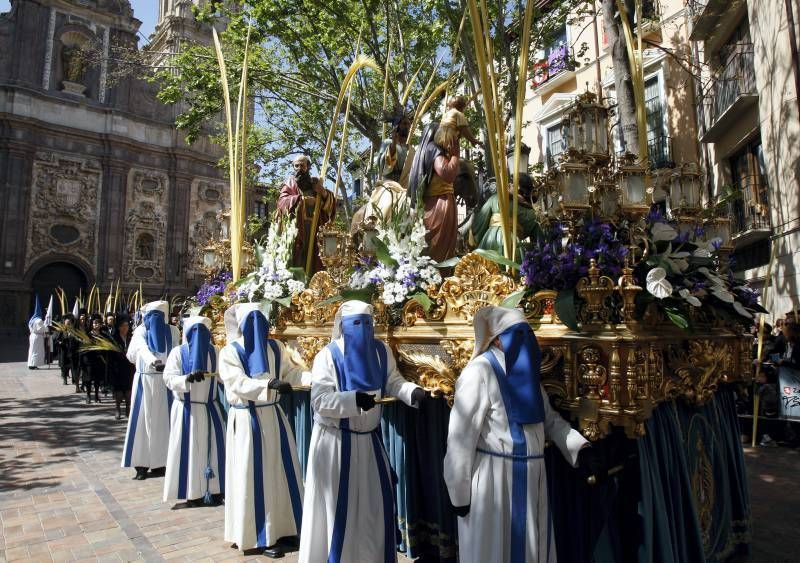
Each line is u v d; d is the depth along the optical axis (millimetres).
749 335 3723
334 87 12156
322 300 4457
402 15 10812
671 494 2789
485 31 3297
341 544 2982
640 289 2531
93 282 28797
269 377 3762
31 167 27500
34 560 3707
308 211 5910
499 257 3205
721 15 11625
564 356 2740
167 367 4812
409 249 3730
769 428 6949
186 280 31047
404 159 5359
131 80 30781
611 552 2613
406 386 3135
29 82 27812
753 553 3609
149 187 30969
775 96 9750
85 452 6914
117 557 3748
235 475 3812
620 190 3133
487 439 2518
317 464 3127
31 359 17469
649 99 14172
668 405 3004
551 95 16484
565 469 2898
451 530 3406
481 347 2684
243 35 11828
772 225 10086
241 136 6344
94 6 30203
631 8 6492
